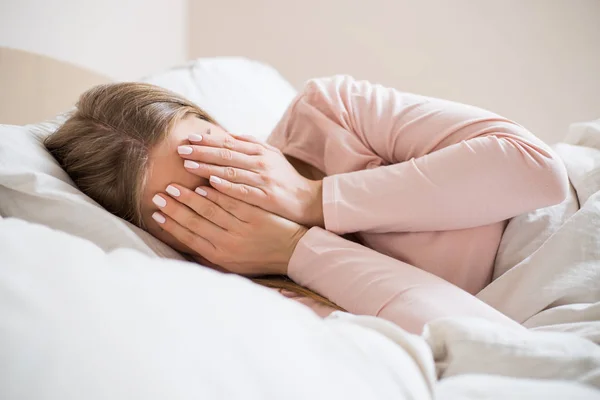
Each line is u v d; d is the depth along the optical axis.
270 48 1.96
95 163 0.77
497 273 0.79
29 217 0.73
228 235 0.75
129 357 0.34
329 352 0.39
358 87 0.90
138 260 0.46
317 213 0.78
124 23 1.75
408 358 0.43
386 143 0.83
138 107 0.75
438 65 1.69
